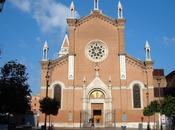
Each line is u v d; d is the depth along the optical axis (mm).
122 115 67625
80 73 70000
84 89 68938
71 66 69938
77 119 67562
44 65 69312
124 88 68938
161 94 81750
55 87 69062
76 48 71312
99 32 72312
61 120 67500
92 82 69500
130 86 69125
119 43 71312
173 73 80750
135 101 68438
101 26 72688
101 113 68625
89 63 70625
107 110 68312
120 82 69375
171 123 57375
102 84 69438
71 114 67688
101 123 68000
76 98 68688
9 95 51500
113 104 68500
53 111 57562
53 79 69312
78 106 68312
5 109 53062
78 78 69750
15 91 52094
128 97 68562
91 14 73062
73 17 72375
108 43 71688
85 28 72500
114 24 72688
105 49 71375
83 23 72750
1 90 51688
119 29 72062
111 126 66812
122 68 69875
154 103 55594
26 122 95188
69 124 67188
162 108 47969
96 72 70062
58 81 69250
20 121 91500
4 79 52750
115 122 67438
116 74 70000
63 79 69438
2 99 51656
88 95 69062
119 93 69000
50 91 68500
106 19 72812
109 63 70625
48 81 65562
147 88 68625
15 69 53938
